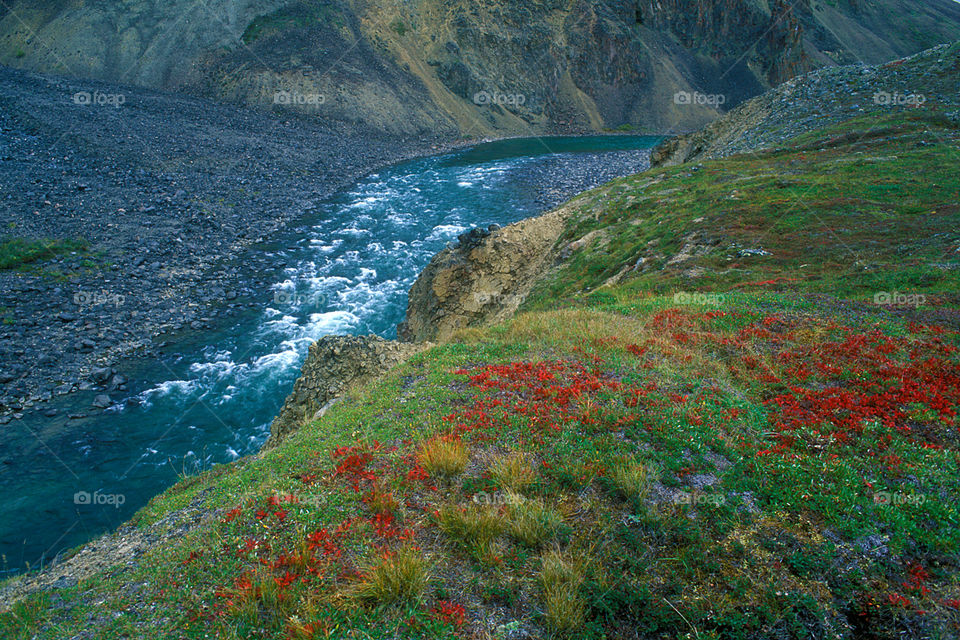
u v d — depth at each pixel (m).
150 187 55.59
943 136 35.38
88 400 26.95
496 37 154.88
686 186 37.19
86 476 22.16
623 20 178.50
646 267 27.02
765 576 7.53
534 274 34.06
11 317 31.81
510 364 14.23
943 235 21.95
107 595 8.39
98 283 37.38
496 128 142.00
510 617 7.09
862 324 14.91
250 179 65.62
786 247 24.28
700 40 191.62
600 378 12.84
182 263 42.66
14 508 20.23
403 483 9.50
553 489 9.07
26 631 7.73
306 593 7.44
